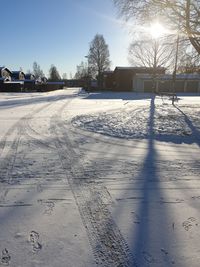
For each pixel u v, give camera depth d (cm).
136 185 484
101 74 6525
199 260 289
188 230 344
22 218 366
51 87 7531
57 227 345
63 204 407
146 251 302
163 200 426
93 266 278
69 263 281
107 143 803
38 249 303
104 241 318
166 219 368
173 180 511
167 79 4878
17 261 283
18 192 449
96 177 521
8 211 385
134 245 312
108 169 568
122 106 1978
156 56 4481
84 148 742
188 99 2984
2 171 550
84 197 432
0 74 6306
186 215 380
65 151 710
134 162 618
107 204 409
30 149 729
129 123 1138
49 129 1030
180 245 313
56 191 454
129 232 337
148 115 1395
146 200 425
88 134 934
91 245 311
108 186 478
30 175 528
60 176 524
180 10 1441
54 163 606
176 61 1612
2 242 314
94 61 7556
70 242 315
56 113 1550
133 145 780
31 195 438
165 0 1426
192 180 512
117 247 308
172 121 1190
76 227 346
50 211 386
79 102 2433
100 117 1320
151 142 820
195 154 691
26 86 7025
